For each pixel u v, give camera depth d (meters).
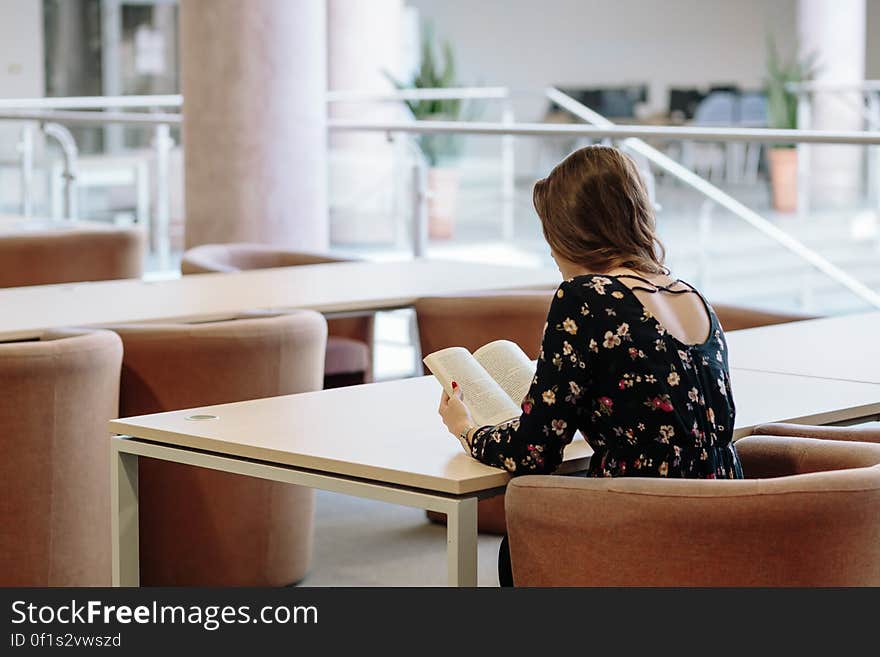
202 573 4.08
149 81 15.91
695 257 7.99
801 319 4.64
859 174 9.13
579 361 2.53
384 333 8.27
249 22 7.22
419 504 2.56
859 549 2.39
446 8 20.03
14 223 7.60
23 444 3.67
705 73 18.56
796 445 2.79
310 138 7.42
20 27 14.49
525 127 6.95
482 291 4.83
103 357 3.76
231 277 5.43
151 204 8.63
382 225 7.90
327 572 4.51
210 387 3.95
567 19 19.39
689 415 2.55
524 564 2.52
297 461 2.72
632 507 2.38
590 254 2.63
